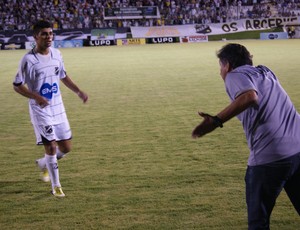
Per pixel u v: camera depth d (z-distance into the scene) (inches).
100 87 550.9
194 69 714.2
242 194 199.6
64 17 1605.6
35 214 185.0
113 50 1246.9
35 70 202.5
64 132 214.4
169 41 1560.0
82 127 341.7
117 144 290.7
